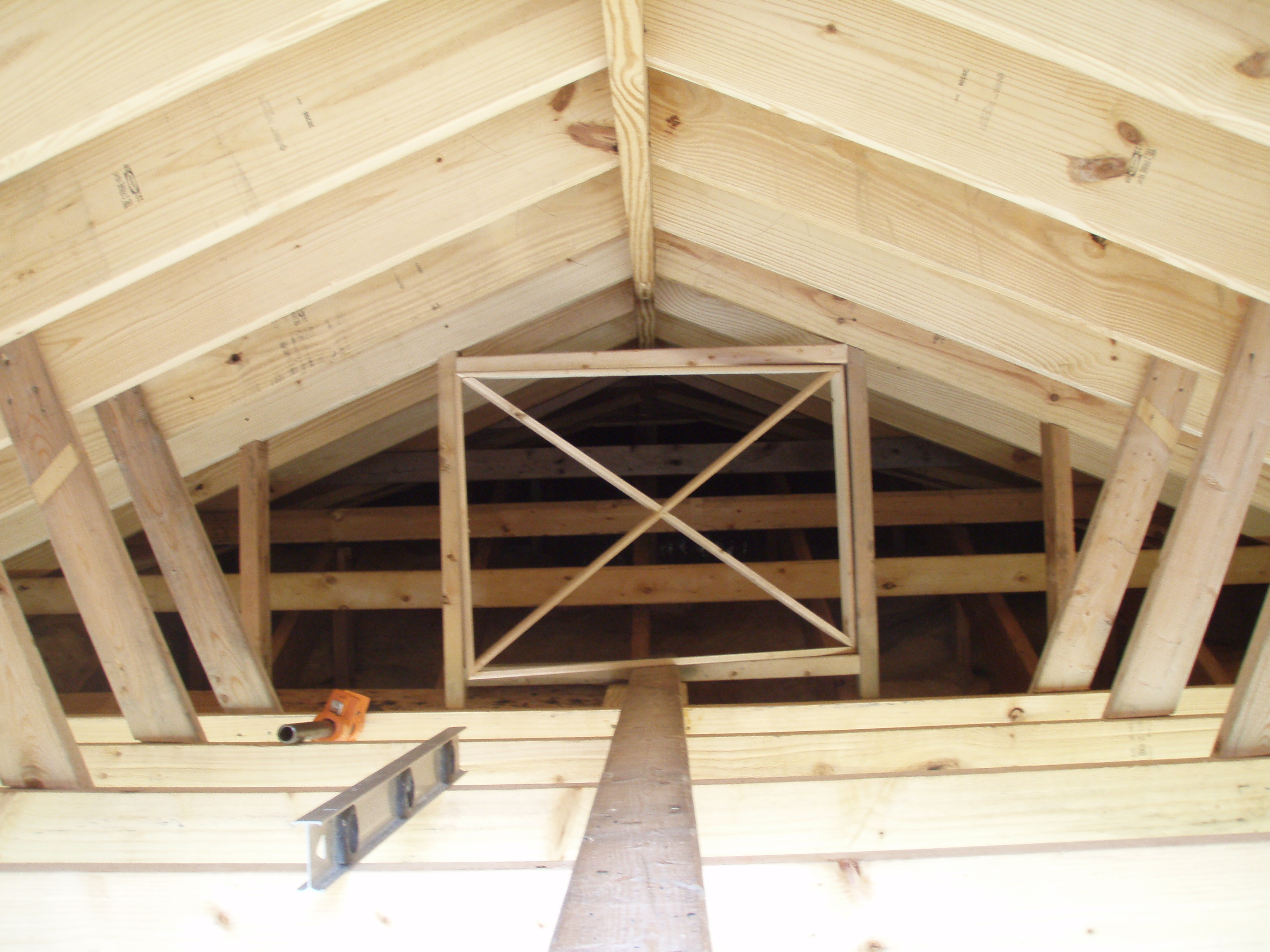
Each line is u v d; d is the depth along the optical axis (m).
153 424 2.26
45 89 1.13
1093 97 1.33
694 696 4.14
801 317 2.67
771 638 4.27
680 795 1.10
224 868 1.16
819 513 4.08
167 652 2.00
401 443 4.23
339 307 2.26
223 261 1.80
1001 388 2.50
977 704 2.27
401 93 1.43
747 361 2.83
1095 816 1.37
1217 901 1.10
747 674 2.83
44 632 3.96
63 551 1.89
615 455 4.62
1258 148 1.28
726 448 4.59
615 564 5.28
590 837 0.95
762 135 1.80
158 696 2.00
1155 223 1.33
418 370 2.78
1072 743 1.97
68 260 1.43
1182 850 1.11
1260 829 1.37
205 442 2.53
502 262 2.29
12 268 1.43
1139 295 1.71
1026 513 4.05
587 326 3.04
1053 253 1.73
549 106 1.81
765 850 1.33
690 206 2.23
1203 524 1.84
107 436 2.25
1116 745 1.95
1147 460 2.14
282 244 1.81
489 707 3.14
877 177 1.78
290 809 1.46
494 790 1.34
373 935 1.11
